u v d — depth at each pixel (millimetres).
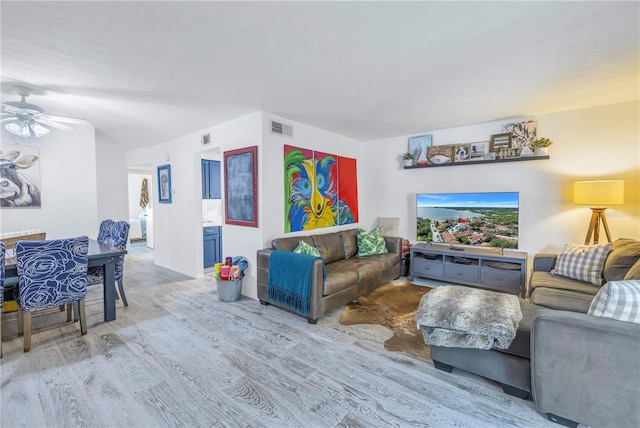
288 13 1670
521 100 3205
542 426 1638
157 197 5512
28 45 1963
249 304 3502
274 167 3701
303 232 4133
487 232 4062
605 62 2314
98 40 1921
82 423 1654
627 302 1500
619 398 1453
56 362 2252
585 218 3545
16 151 3588
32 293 2424
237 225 3859
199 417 1704
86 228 4066
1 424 1646
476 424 1655
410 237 4922
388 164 5129
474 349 1983
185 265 4922
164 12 1639
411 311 3277
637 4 1600
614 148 3357
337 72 2463
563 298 2400
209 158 5523
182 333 2742
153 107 3303
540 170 3801
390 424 1658
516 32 1885
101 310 3328
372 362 2270
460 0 1572
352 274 3412
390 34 1901
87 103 3129
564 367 1582
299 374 2113
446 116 3789
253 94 2953
